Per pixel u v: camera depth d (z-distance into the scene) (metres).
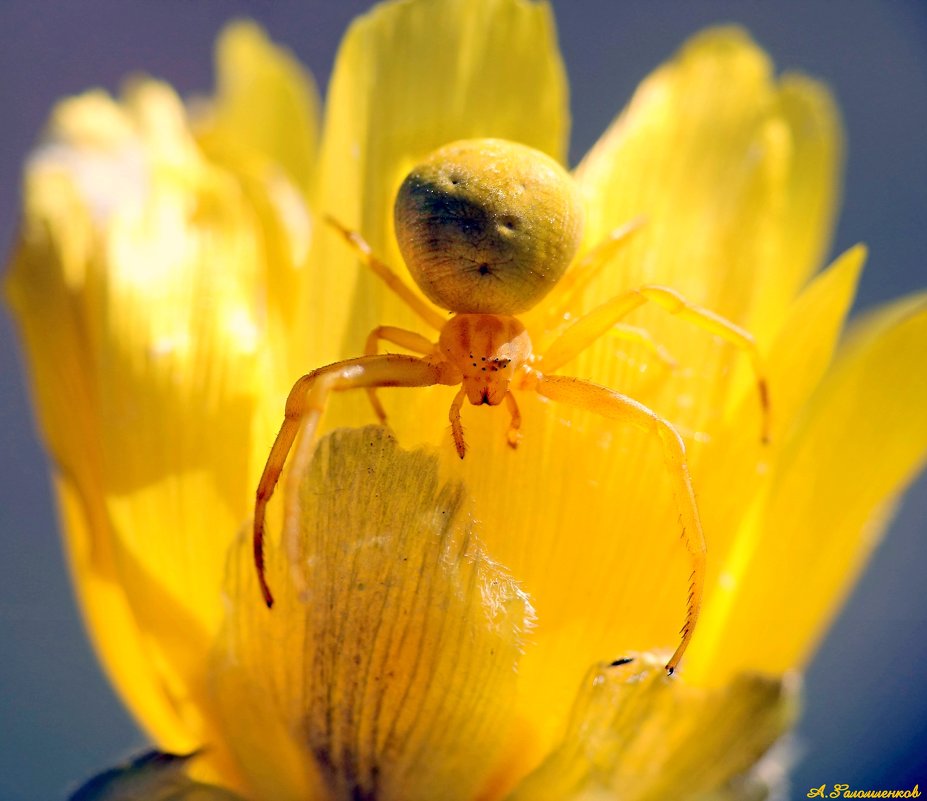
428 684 0.09
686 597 0.09
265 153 0.11
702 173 0.10
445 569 0.09
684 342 0.10
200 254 0.10
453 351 0.09
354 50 0.10
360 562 0.09
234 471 0.10
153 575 0.10
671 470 0.09
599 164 0.10
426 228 0.09
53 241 0.10
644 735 0.09
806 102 0.10
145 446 0.10
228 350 0.10
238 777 0.09
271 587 0.09
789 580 0.10
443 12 0.10
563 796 0.09
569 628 0.09
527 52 0.10
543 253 0.09
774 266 0.10
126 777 0.09
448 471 0.09
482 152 0.09
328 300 0.10
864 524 0.10
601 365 0.10
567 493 0.09
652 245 0.10
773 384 0.09
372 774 0.09
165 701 0.10
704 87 0.10
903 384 0.10
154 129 0.10
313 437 0.09
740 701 0.09
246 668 0.09
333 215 0.10
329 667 0.09
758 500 0.10
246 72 0.11
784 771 0.09
